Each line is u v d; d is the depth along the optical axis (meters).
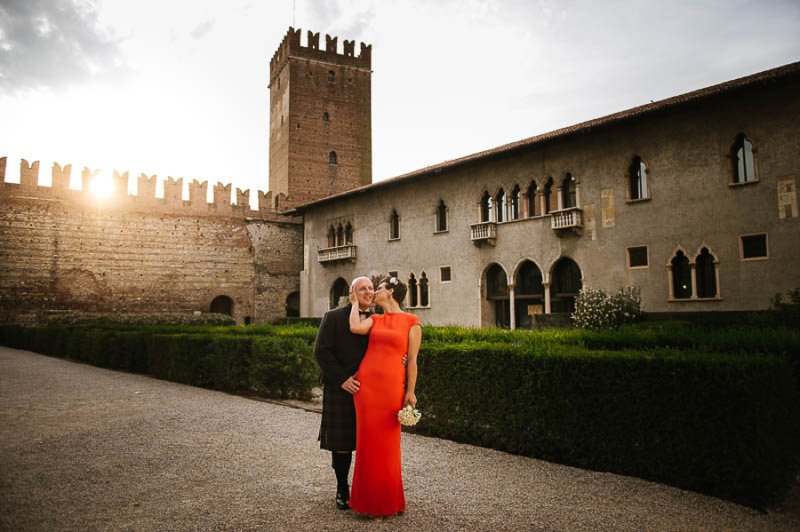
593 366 7.02
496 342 10.49
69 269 40.31
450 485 6.21
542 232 27.08
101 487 6.10
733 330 9.78
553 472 6.75
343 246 38.59
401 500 5.32
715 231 21.55
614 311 20.94
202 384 14.67
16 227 38.88
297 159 55.88
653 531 4.89
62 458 7.32
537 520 5.13
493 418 8.01
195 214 45.41
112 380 16.02
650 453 6.45
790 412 6.37
